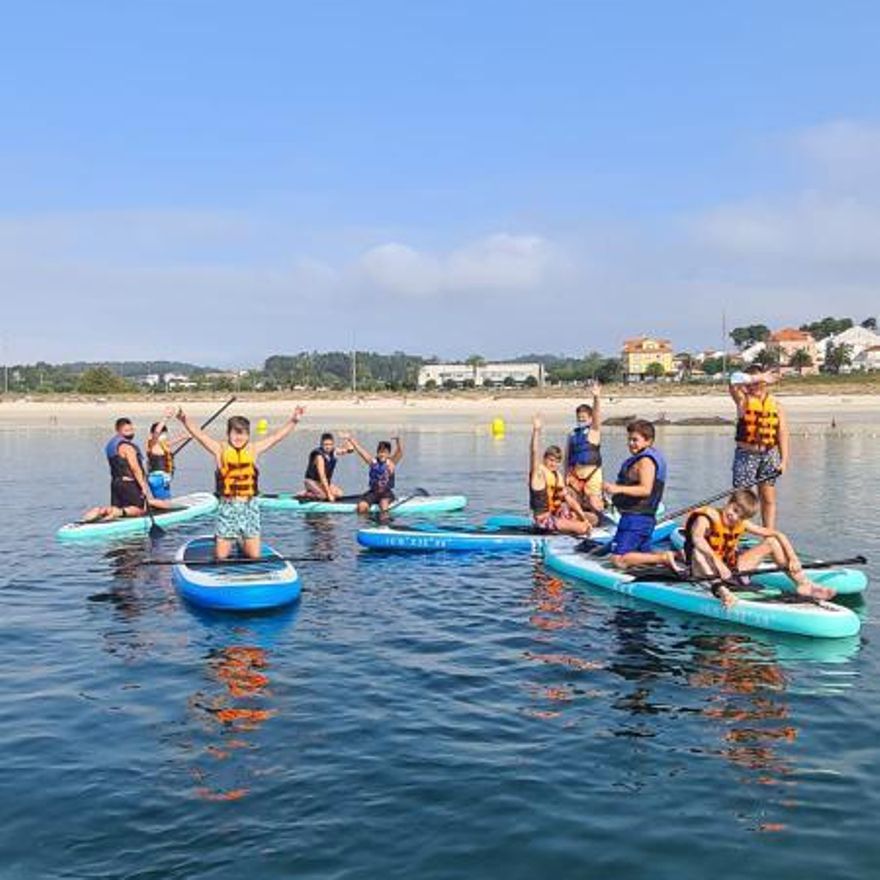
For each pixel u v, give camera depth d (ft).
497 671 26.08
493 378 430.61
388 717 22.57
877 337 425.69
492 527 47.32
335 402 225.35
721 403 204.44
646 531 36.32
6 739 21.38
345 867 15.81
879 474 77.20
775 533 32.12
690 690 24.40
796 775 19.26
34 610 33.60
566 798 18.28
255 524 37.70
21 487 75.31
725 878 15.46
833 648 27.99
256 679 25.48
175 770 19.63
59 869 15.83
